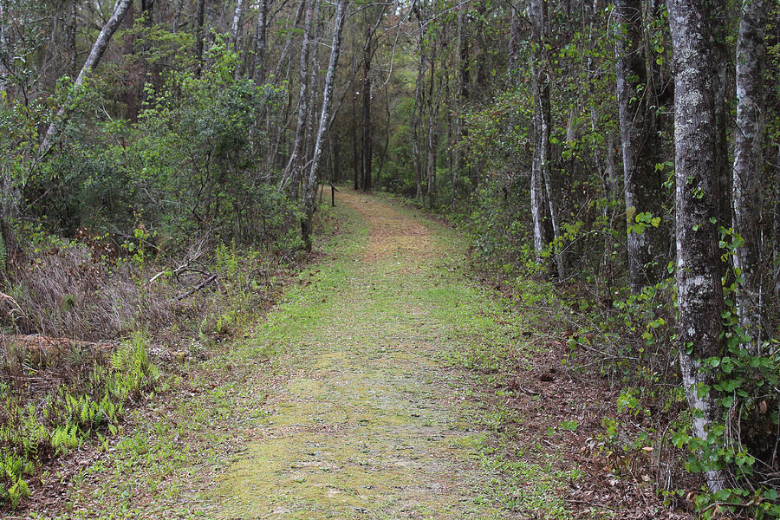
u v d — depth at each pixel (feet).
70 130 49.16
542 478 16.94
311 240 59.88
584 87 34.53
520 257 46.19
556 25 44.32
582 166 44.14
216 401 23.17
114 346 27.68
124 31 80.69
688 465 15.12
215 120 47.62
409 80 126.82
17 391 22.94
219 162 50.29
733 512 14.51
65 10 80.53
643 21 24.98
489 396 23.76
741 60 19.74
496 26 61.82
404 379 25.75
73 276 34.73
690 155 15.24
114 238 49.49
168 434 20.10
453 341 31.40
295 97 122.72
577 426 19.25
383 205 109.60
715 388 14.94
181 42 73.41
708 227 15.14
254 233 54.54
